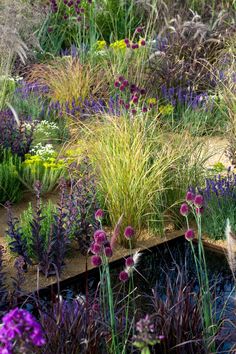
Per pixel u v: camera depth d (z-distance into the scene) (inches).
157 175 250.1
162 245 247.3
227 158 319.3
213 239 249.6
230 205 255.6
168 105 359.6
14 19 418.6
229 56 418.9
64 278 220.8
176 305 167.3
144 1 480.1
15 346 106.9
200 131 327.6
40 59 466.6
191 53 418.6
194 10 515.5
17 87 394.9
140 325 114.7
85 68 406.6
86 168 260.8
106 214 255.1
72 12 510.3
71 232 236.7
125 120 276.1
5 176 274.7
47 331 159.3
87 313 162.2
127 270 151.0
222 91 365.4
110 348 160.9
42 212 246.7
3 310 186.2
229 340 172.7
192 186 263.0
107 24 516.7
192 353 162.2
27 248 228.8
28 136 311.3
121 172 249.1
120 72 395.9
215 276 221.5
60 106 363.9
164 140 280.5
